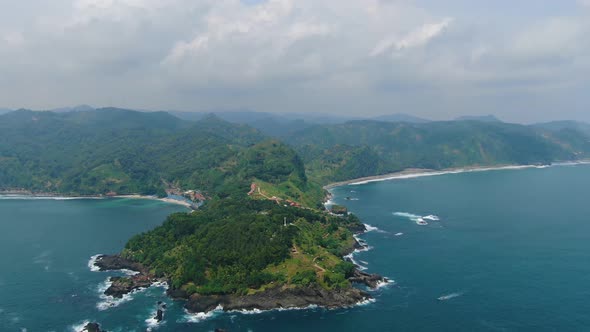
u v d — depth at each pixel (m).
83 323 199.50
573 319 197.75
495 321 197.38
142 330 193.00
